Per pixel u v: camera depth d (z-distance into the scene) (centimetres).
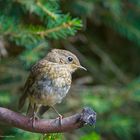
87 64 1354
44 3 891
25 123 592
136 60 1455
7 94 1106
